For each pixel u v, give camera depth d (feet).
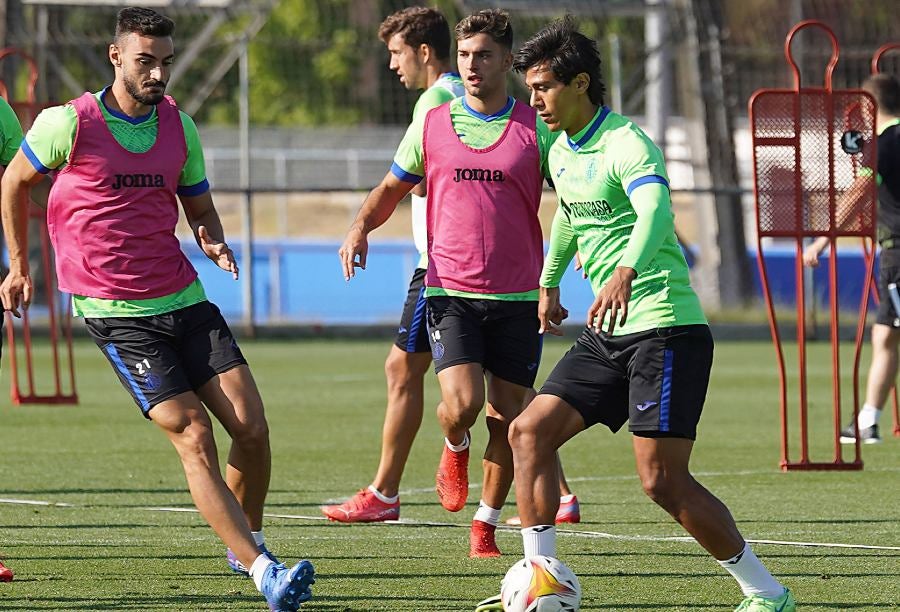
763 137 105.09
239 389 63.93
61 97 299.99
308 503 93.56
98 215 63.98
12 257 65.77
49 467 110.11
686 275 58.44
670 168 318.24
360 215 74.95
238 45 237.04
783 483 102.22
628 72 306.14
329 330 256.32
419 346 83.76
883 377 124.57
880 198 120.16
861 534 81.25
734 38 295.69
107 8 247.70
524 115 73.92
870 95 106.32
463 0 252.21
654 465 57.72
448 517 88.07
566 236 64.34
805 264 108.27
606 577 68.85
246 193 237.45
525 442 59.16
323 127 334.03
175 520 85.87
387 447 85.46
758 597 57.98
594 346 59.47
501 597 57.88
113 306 63.98
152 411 62.23
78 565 71.31
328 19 370.94
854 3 282.56
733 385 180.24
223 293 284.41
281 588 56.95
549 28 59.67
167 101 66.95
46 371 199.62
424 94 79.97
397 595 64.69
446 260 74.23
